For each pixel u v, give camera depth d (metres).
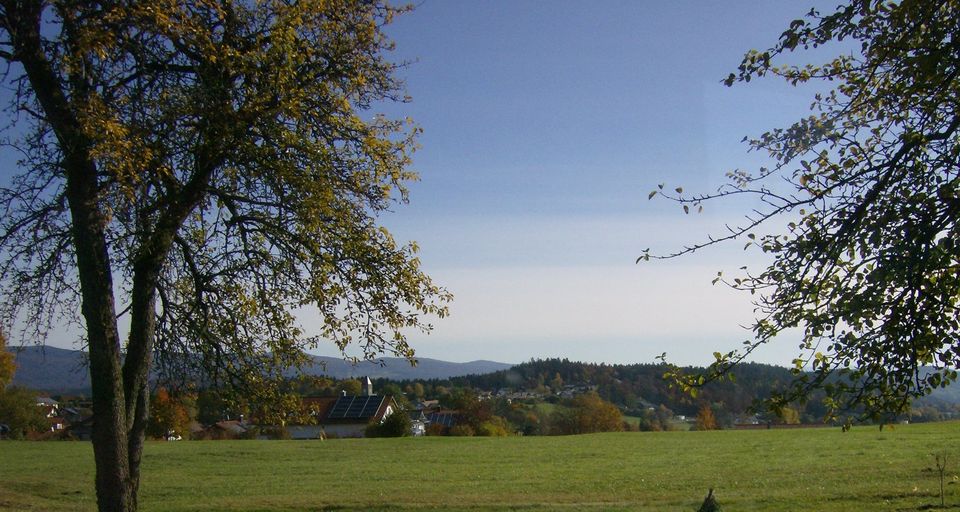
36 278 10.70
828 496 21.05
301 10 10.67
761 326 7.16
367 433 62.25
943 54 6.61
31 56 9.65
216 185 11.40
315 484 31.05
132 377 10.38
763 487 25.45
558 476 32.50
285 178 10.64
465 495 26.20
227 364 12.62
